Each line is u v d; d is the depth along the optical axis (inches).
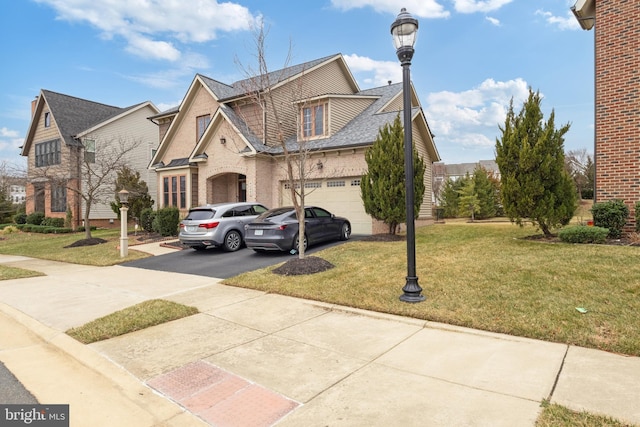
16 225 1087.0
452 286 237.9
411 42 223.0
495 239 392.8
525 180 349.7
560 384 123.3
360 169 554.9
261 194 636.1
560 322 174.6
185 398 127.7
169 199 780.0
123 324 204.5
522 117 358.6
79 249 574.6
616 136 345.1
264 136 650.2
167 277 347.9
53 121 1009.5
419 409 112.8
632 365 135.2
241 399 125.1
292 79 625.9
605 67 350.9
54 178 752.3
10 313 242.7
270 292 268.4
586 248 300.4
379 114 655.8
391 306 214.7
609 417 102.7
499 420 104.7
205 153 706.8
